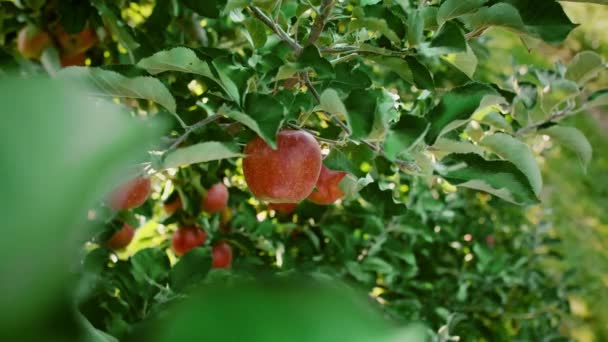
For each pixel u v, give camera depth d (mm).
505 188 539
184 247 1018
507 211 1853
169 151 468
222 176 1074
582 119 4477
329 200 697
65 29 858
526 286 1607
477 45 1473
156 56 496
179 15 987
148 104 864
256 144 572
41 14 920
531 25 560
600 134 4289
